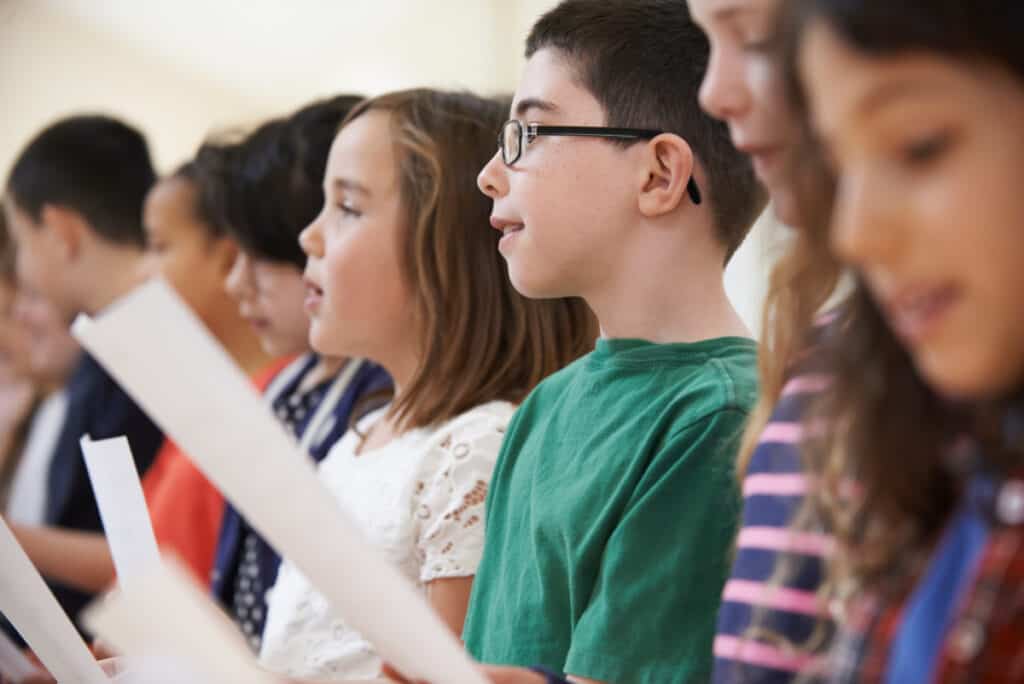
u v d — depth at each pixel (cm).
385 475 219
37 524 377
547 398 191
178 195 340
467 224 223
